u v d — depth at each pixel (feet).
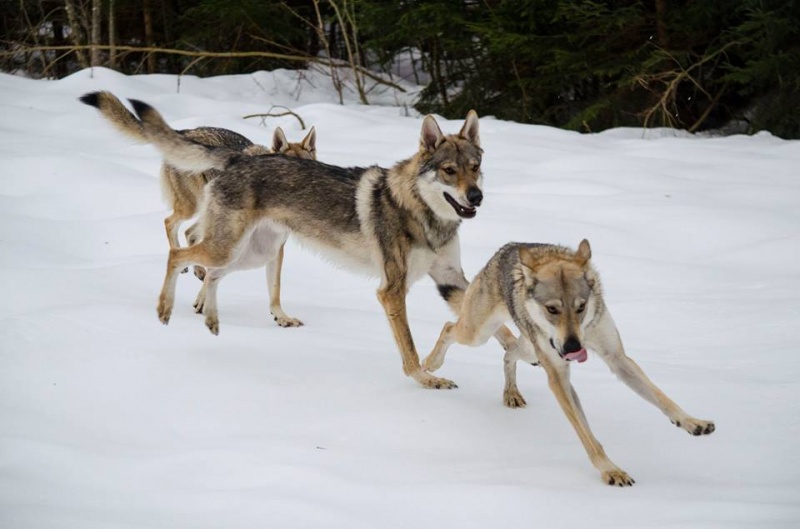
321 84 66.08
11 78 55.06
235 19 64.13
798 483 13.47
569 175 38.04
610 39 55.57
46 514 12.34
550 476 14.48
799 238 28.17
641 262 27.43
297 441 15.69
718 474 14.21
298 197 21.83
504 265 17.25
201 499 13.17
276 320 23.35
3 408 16.89
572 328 14.79
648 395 15.37
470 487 13.67
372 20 60.49
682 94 58.03
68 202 33.12
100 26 69.87
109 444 15.57
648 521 12.43
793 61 50.11
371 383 19.07
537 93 60.13
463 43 59.06
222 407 17.38
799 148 41.45
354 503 13.23
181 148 22.85
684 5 55.36
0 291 23.43
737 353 20.06
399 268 20.65
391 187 21.01
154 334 20.98
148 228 30.55
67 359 19.07
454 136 20.92
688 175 37.91
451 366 20.52
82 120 46.75
